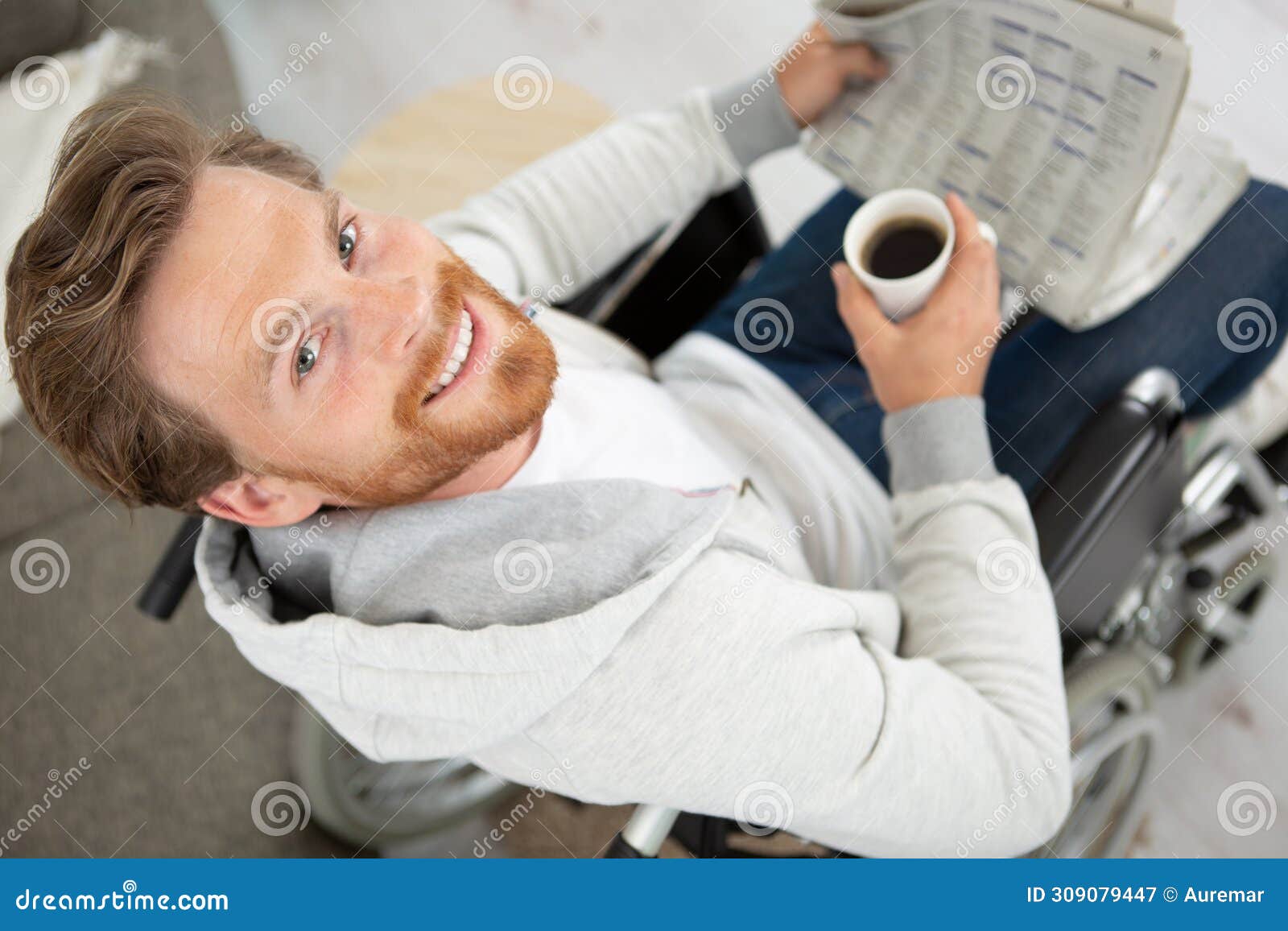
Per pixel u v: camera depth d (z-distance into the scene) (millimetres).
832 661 713
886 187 990
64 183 651
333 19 2023
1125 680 1049
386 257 729
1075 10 744
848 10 910
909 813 727
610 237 1091
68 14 1528
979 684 792
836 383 1068
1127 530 864
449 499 750
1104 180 829
